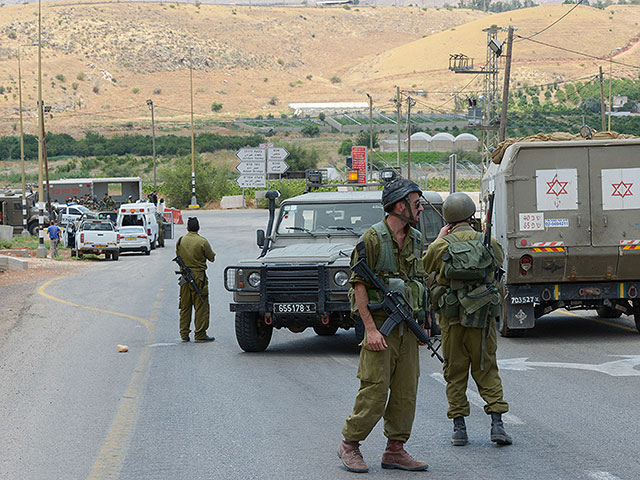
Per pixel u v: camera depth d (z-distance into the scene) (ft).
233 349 52.11
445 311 28.45
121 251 163.02
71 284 98.78
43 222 148.56
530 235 52.75
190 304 55.47
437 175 372.99
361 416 25.53
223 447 29.48
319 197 55.16
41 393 39.75
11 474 27.02
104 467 27.45
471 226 29.32
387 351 25.35
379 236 25.26
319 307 46.88
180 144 530.68
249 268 48.29
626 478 24.94
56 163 501.97
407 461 26.16
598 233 52.75
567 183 52.85
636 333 55.42
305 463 27.20
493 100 216.33
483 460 27.12
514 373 42.19
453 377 29.07
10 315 70.79
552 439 29.58
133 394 38.99
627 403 34.99
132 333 59.93
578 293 53.47
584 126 54.95
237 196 328.08
